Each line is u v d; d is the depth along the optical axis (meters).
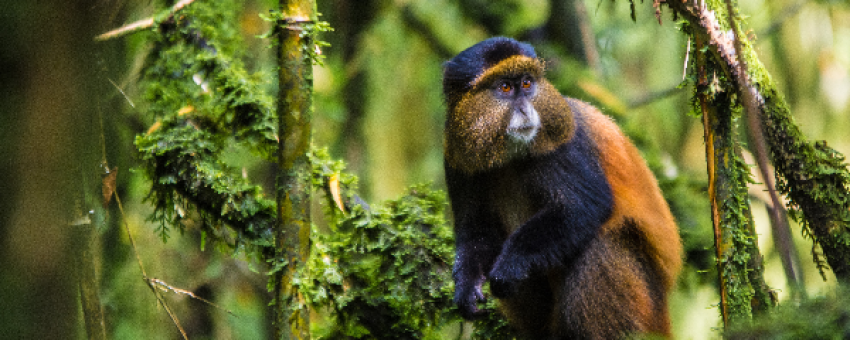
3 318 7.43
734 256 8.23
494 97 10.14
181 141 10.07
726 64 7.98
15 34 7.27
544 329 10.95
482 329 10.90
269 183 14.53
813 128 16.41
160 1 11.09
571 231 9.97
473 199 10.69
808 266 14.75
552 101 10.12
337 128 16.89
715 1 7.97
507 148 10.09
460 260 10.23
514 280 9.68
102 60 9.51
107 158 11.03
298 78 7.75
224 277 14.69
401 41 17.36
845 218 8.26
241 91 10.51
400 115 17.34
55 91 7.55
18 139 7.43
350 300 10.10
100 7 9.21
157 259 13.55
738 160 8.45
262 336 14.59
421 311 10.50
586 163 10.27
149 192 10.47
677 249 10.95
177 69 10.92
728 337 7.24
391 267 10.47
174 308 13.72
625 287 10.25
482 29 18.28
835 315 6.87
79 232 8.02
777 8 16.91
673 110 18.05
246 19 14.52
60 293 7.77
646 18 17.72
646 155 15.76
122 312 12.79
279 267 7.88
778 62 16.89
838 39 16.73
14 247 7.47
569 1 17.61
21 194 7.49
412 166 17.39
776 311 7.23
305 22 7.75
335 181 10.45
